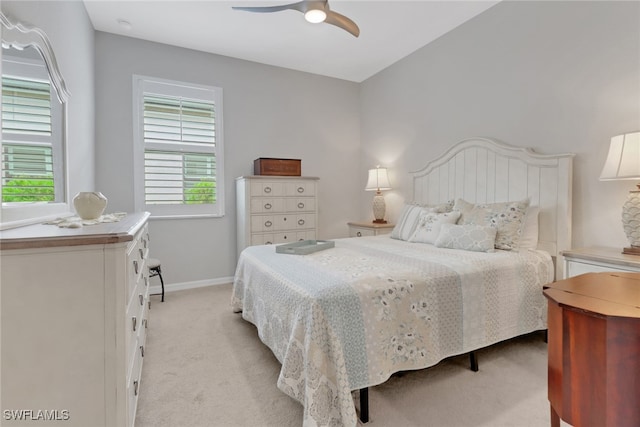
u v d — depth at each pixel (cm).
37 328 102
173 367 202
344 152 477
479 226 249
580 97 239
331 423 139
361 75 459
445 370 198
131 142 345
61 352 104
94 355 108
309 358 139
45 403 103
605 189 227
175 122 366
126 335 112
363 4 290
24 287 100
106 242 107
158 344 233
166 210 366
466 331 188
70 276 104
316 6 217
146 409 161
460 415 157
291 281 174
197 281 381
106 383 109
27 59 145
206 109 382
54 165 178
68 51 217
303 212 391
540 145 263
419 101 380
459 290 188
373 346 154
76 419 106
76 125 237
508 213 249
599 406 105
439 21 320
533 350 224
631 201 199
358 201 490
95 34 327
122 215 198
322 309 145
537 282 223
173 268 369
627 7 214
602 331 104
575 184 242
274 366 204
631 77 212
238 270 279
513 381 186
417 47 375
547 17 257
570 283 138
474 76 315
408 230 312
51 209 171
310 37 347
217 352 222
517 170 272
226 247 397
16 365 100
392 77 420
